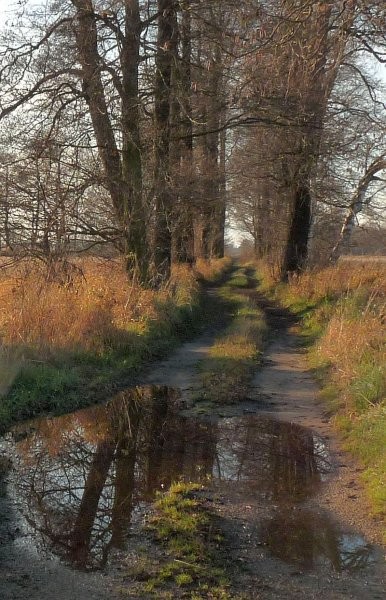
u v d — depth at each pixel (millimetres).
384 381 7605
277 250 26734
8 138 13172
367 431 6758
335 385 8984
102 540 4574
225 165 21016
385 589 4047
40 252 12734
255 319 15859
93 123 14055
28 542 4508
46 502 5230
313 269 20781
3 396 7637
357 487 5824
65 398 8289
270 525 4973
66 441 6914
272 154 19875
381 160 18703
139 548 4457
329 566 4324
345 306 12852
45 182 13234
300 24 6160
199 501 5352
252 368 10906
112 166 14469
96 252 15094
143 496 5445
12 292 11477
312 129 15211
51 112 13492
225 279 31031
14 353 8602
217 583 4016
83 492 5484
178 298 16047
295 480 5973
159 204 15836
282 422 7934
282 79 7699
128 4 13664
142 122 15828
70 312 10977
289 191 22812
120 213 14641
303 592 3971
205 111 14961
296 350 12914
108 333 10836
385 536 4758
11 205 12711
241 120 14695
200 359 11719
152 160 15984
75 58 13383
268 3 6969
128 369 10141
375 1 5641
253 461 6480
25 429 7215
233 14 10273
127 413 8117
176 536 4645
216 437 7258
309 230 23062
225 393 9000
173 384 9789
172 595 3850
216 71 12875
